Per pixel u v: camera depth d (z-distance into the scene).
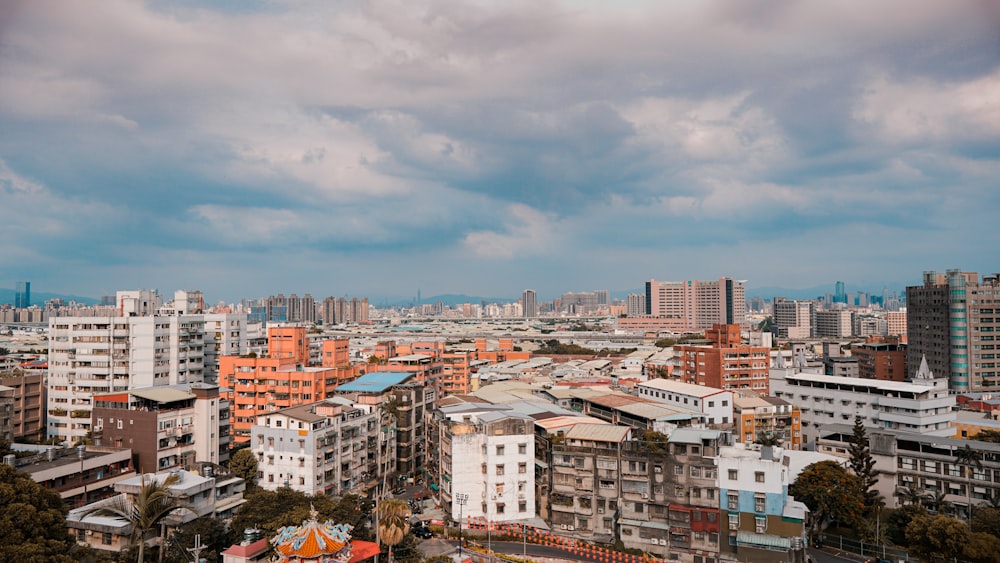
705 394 173.75
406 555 109.62
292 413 140.50
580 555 117.88
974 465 127.44
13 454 121.62
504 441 132.00
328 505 110.56
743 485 114.62
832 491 123.56
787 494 116.06
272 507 108.12
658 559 115.25
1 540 78.88
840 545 123.25
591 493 126.25
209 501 113.75
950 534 105.50
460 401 173.62
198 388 149.50
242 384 192.00
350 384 192.75
